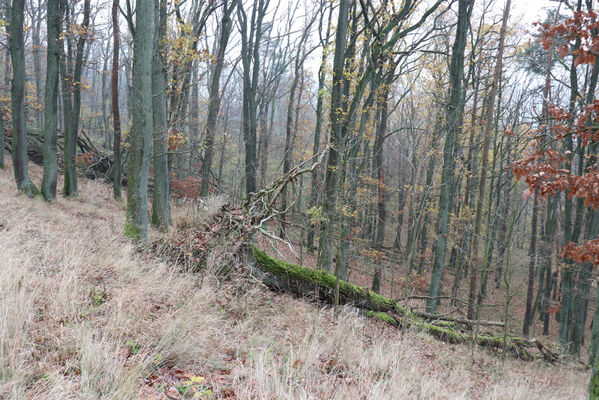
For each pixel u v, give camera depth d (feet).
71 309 11.76
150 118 23.18
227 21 50.42
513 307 66.23
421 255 61.52
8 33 39.47
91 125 112.98
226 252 21.43
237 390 9.71
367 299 26.78
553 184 14.08
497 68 37.91
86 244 19.44
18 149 34.91
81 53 44.73
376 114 52.21
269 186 22.91
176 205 47.50
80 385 8.36
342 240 39.40
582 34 11.71
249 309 18.29
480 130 49.08
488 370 23.90
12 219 20.07
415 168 27.86
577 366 33.47
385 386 11.96
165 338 11.37
